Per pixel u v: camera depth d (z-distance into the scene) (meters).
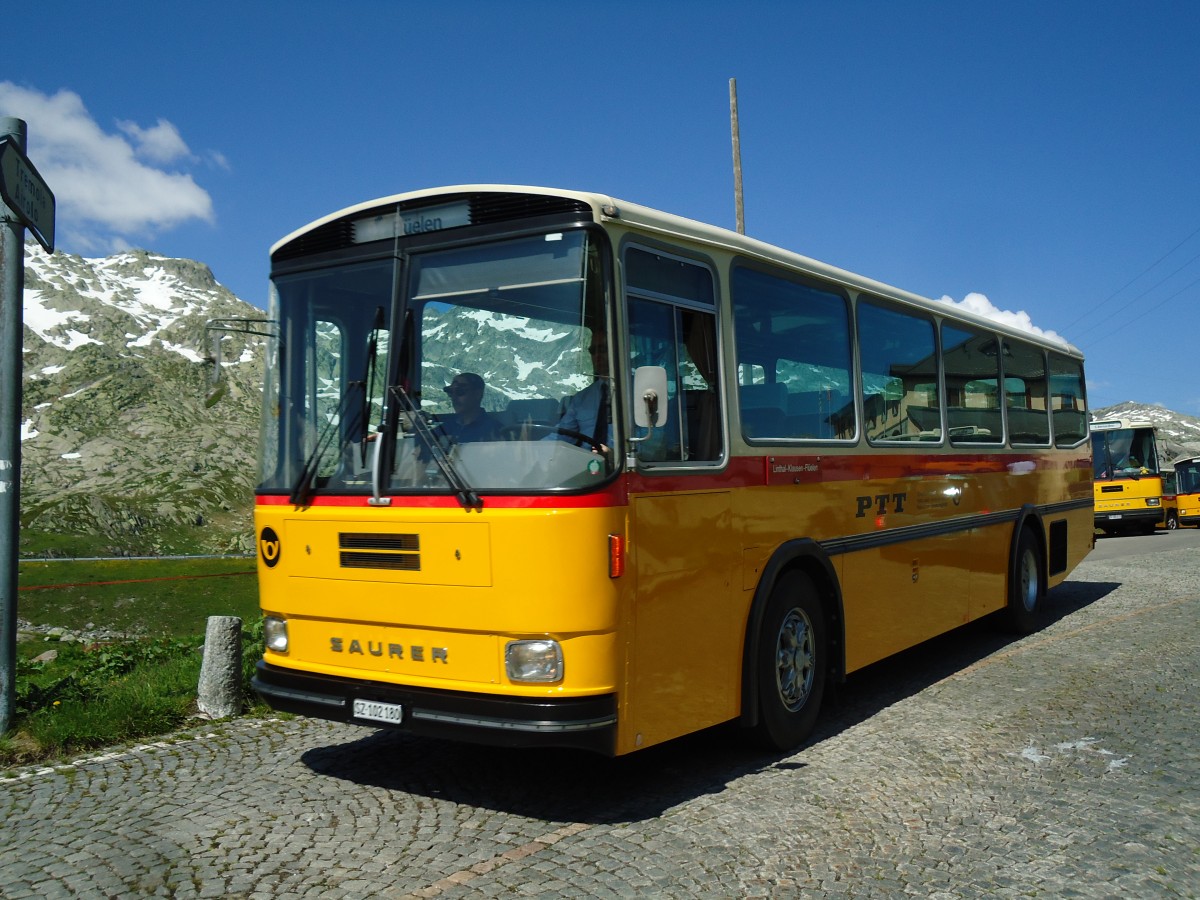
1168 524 36.53
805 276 7.21
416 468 5.27
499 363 5.20
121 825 5.19
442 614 5.12
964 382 9.98
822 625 7.05
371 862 4.68
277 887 4.39
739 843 4.89
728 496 6.00
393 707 5.25
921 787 5.77
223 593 57.81
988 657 9.83
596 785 5.87
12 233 6.96
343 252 5.79
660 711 5.35
